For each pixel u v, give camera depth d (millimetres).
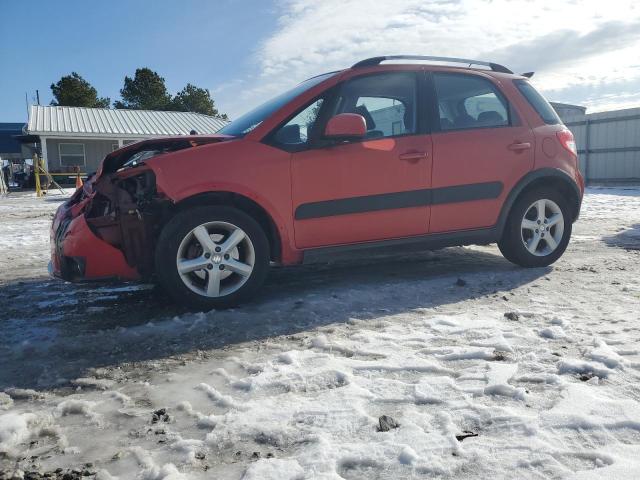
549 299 3691
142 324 3443
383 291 4039
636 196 13930
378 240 4031
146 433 2029
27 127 27062
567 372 2424
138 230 3514
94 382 2529
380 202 3949
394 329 3129
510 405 2129
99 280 3543
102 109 32438
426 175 4066
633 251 5645
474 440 1863
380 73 4117
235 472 1741
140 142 3711
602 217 9211
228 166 3551
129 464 1823
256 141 3686
